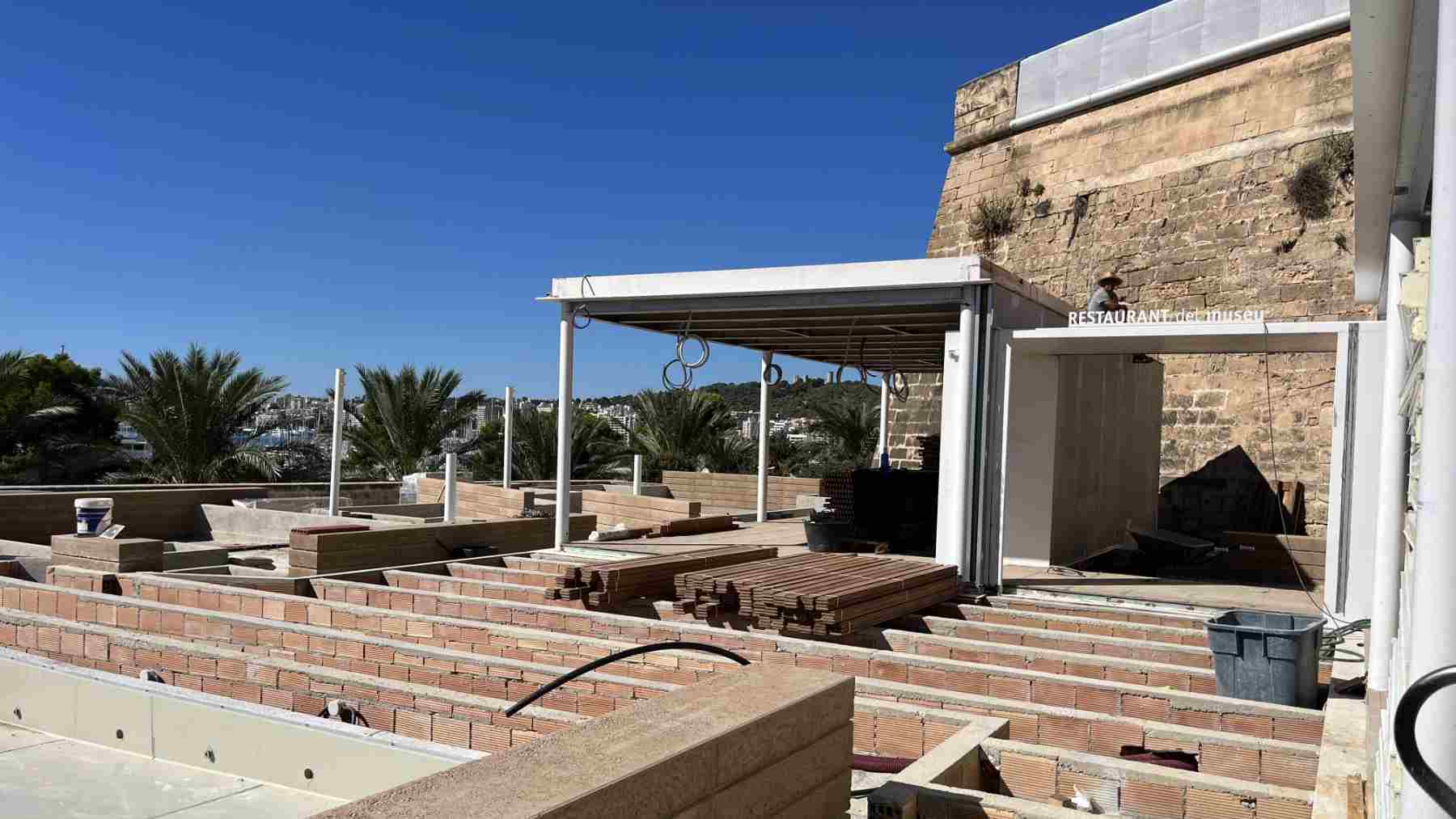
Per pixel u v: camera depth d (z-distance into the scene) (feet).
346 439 110.11
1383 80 14.30
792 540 51.11
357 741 17.12
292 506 69.67
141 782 17.99
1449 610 7.93
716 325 48.70
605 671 26.45
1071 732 19.52
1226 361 61.72
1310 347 35.78
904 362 65.21
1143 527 55.11
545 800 8.20
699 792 9.86
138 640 24.50
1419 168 17.92
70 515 59.36
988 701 20.33
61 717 20.74
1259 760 18.01
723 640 27.02
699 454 109.19
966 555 35.86
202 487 66.33
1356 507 30.89
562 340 45.01
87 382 119.55
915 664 24.13
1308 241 58.13
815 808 12.07
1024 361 39.34
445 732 19.79
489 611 31.94
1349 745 18.02
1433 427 8.05
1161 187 65.72
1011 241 74.28
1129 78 68.49
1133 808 16.06
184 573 38.19
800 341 55.77
